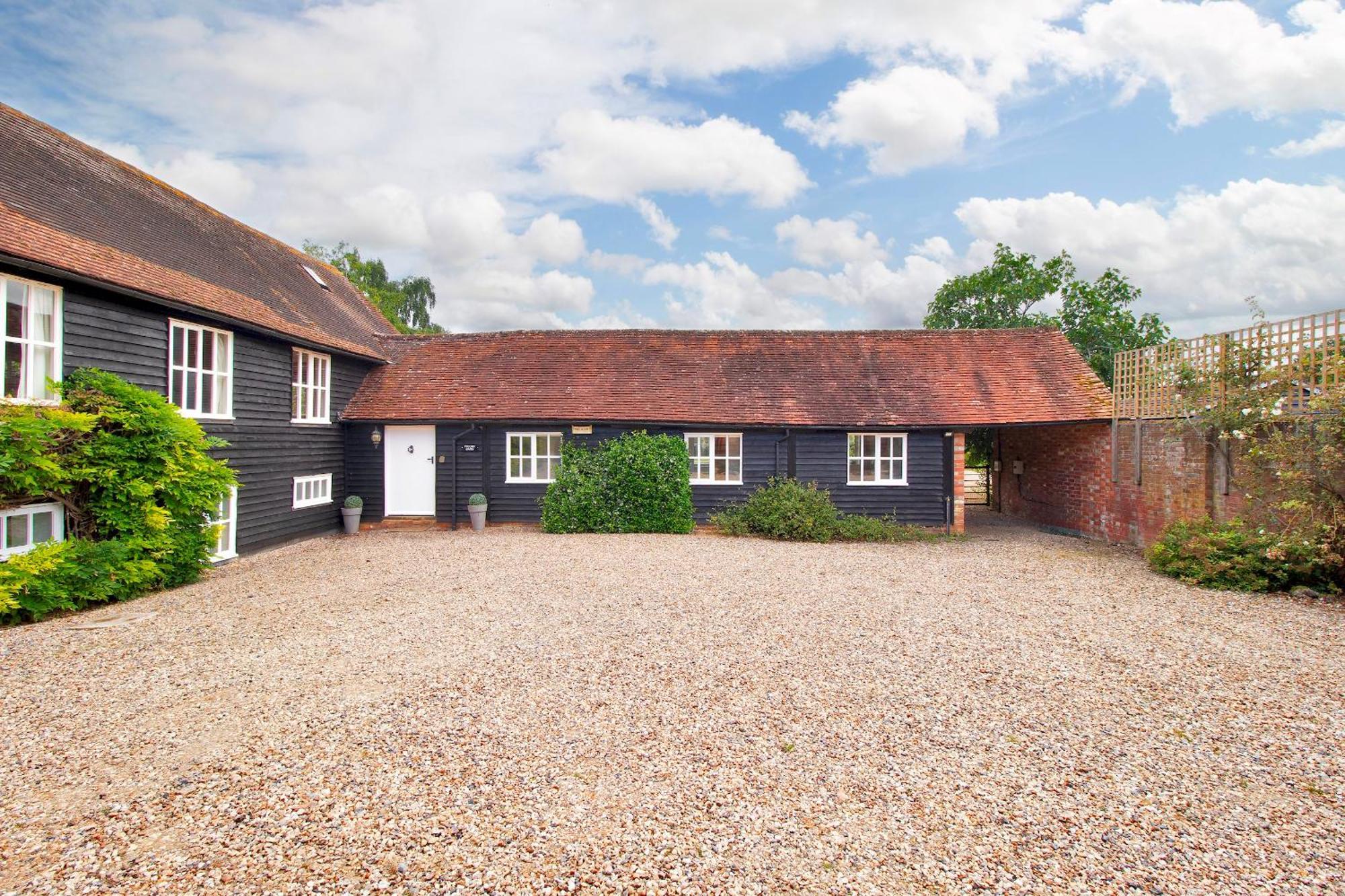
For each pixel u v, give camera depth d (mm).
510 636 6422
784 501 13453
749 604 7730
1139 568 10289
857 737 4270
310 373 13547
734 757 3977
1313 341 8570
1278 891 2789
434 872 2871
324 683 5148
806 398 15117
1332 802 3518
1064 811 3422
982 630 6707
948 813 3395
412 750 4016
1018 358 16125
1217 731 4402
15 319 7590
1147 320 22234
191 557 8758
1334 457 7957
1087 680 5336
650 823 3270
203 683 5141
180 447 8617
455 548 11852
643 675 5355
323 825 3221
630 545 12125
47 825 3205
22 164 9367
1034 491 16641
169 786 3580
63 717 4492
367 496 15070
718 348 16875
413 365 16375
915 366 16062
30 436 6828
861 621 7016
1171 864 2977
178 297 9430
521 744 4113
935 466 14648
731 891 2775
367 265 38125
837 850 3070
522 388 15500
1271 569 8531
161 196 12586
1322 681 5316
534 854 3016
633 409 14766
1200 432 10398
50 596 6941
